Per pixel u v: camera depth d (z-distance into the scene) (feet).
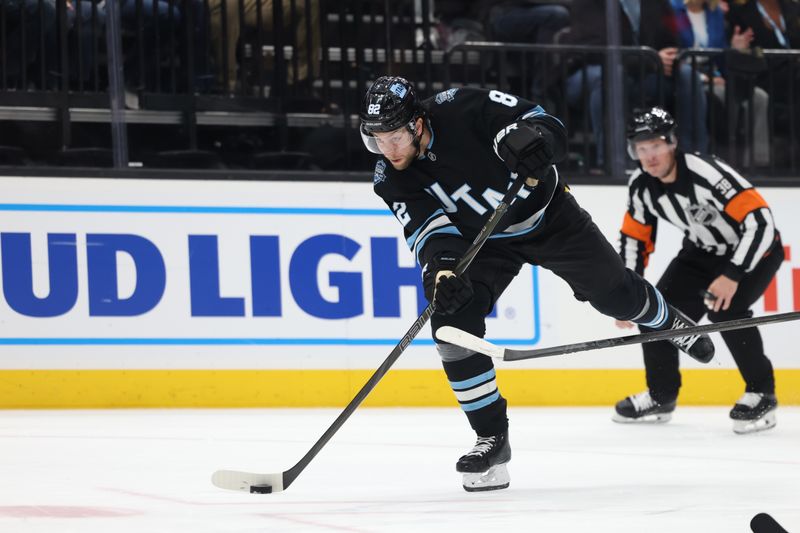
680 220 42.50
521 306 50.83
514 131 23.76
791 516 21.39
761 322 23.91
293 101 53.52
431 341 49.70
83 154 50.42
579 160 58.23
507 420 26.18
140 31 50.96
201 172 47.70
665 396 43.50
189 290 47.42
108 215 46.75
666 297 44.27
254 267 48.11
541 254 27.22
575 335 51.42
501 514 21.84
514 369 50.67
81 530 19.61
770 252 42.73
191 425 40.75
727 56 57.26
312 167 53.67
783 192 54.60
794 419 46.65
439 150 25.11
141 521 20.68
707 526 20.20
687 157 41.55
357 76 54.44
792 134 57.06
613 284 28.07
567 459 32.78
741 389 53.26
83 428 39.34
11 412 44.52
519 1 58.85
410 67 56.13
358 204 49.49
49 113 50.37
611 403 51.75
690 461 32.24
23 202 45.83
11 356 45.52
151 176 47.21
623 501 23.85
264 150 53.26
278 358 48.16
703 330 23.97
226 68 52.70
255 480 23.53
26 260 45.80
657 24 58.90
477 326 25.64
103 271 46.62
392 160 24.86
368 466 30.50
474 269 26.25
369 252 49.49
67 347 46.06
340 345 48.88
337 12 55.36
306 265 48.70
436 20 60.70
